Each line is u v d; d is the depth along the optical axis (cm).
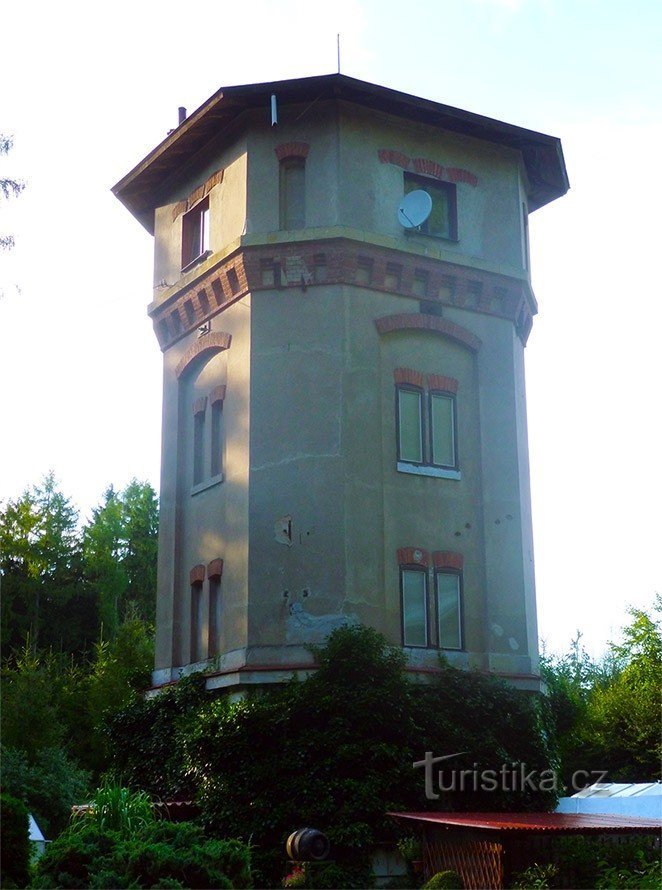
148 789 2848
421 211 3003
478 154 3234
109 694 4997
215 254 3050
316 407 2839
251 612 2744
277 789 2500
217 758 2556
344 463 2792
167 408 3281
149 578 7506
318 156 3014
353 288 2925
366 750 2500
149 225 3638
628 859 2180
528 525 3125
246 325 2945
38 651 6191
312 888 2308
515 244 3222
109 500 7931
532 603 3072
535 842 2158
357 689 2566
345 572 2720
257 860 2419
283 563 2758
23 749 4281
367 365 2891
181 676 2973
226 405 2997
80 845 1858
